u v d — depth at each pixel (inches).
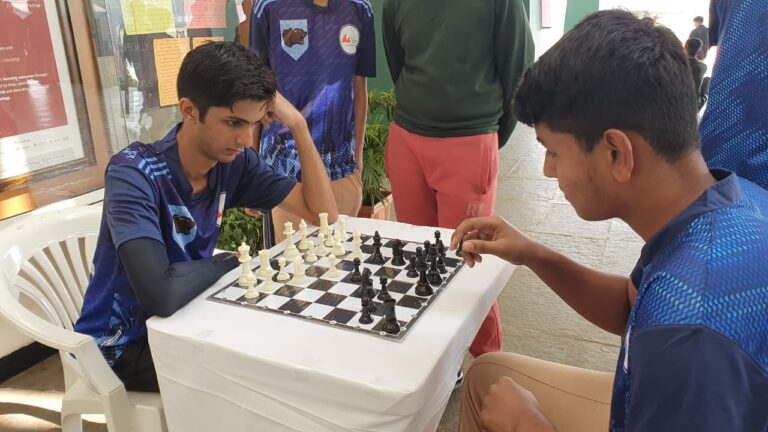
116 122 100.7
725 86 44.9
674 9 431.5
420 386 39.0
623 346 31.4
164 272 50.9
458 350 47.4
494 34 86.7
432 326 47.0
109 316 58.7
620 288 50.9
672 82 29.7
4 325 93.6
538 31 406.6
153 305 49.5
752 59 42.8
